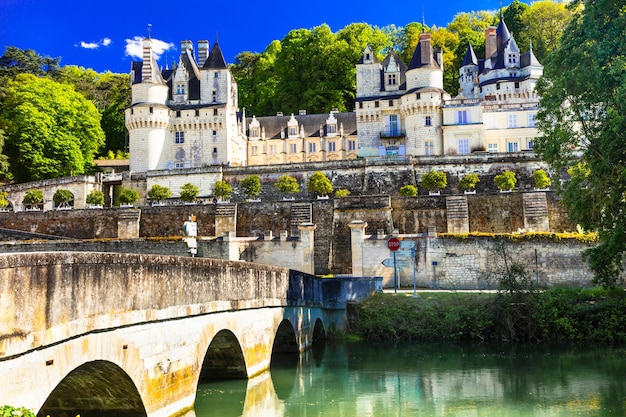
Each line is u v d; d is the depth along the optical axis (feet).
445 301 104.42
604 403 60.59
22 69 295.28
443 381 71.67
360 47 303.07
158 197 208.54
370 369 78.33
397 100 240.32
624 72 79.56
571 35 91.35
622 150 81.35
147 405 40.45
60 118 250.78
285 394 65.21
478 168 205.05
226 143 242.17
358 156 241.76
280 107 314.96
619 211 86.53
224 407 56.39
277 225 170.81
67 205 219.61
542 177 178.50
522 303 98.99
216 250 143.95
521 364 80.84
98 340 34.96
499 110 225.56
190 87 251.39
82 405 40.57
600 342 95.14
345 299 103.55
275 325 70.90
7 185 230.89
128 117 239.91
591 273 122.62
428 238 129.80
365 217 162.91
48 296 30.32
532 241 125.49
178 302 44.83
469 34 335.47
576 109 89.76
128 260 38.06
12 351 27.53
